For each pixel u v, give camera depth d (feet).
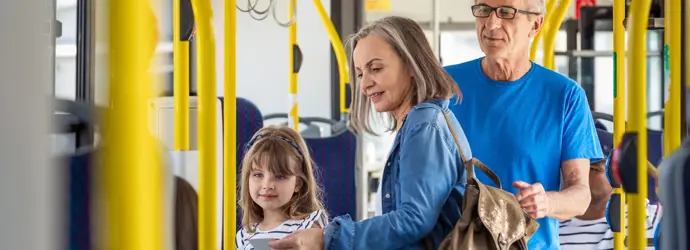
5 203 1.88
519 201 6.84
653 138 14.92
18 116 1.90
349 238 5.94
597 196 10.96
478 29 8.48
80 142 6.31
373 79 6.45
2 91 1.88
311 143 14.94
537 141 8.38
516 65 8.47
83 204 4.80
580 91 8.55
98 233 2.41
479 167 6.34
